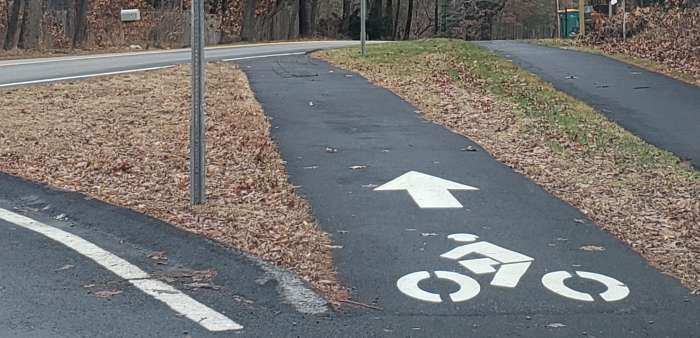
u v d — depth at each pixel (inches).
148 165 393.1
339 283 250.5
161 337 208.8
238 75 687.7
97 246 280.8
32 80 673.0
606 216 328.8
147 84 632.4
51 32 1517.0
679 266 272.5
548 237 298.4
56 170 383.6
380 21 2192.4
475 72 716.7
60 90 599.5
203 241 284.8
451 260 271.9
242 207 328.5
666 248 291.9
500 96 612.4
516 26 2501.2
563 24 1582.2
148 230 296.5
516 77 704.4
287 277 253.3
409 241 290.2
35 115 502.6
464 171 390.6
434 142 450.6
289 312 227.5
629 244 294.2
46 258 267.9
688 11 1075.9
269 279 251.6
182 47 1332.4
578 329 219.0
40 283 245.3
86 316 221.3
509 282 253.3
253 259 268.5
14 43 1364.4
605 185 381.7
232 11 1771.7
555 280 255.8
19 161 397.7
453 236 296.4
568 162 424.8
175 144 434.3
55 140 439.2
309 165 397.1
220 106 534.6
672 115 571.2
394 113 530.3
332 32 2124.8
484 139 466.0
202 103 322.3
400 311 229.9
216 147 427.2
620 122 548.4
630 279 258.5
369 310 230.2
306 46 1130.0
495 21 2492.6
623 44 970.1
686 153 467.2
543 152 443.2
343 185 362.9
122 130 465.7
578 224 315.6
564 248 286.7
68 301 231.6
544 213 328.5
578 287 250.5
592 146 466.6
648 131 523.2
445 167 397.1
